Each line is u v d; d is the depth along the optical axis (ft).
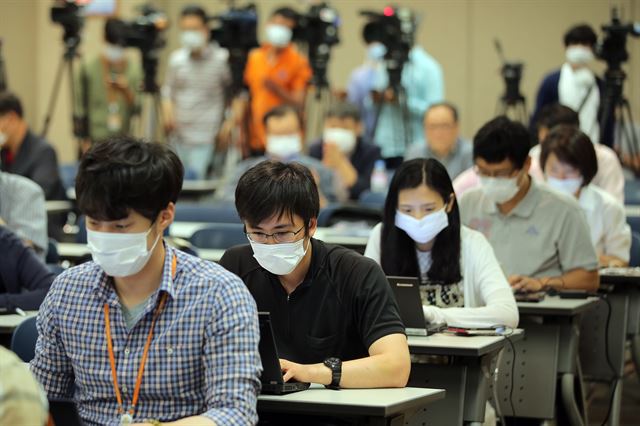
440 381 17.08
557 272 22.90
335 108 37.93
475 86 53.62
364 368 13.87
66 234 34.81
